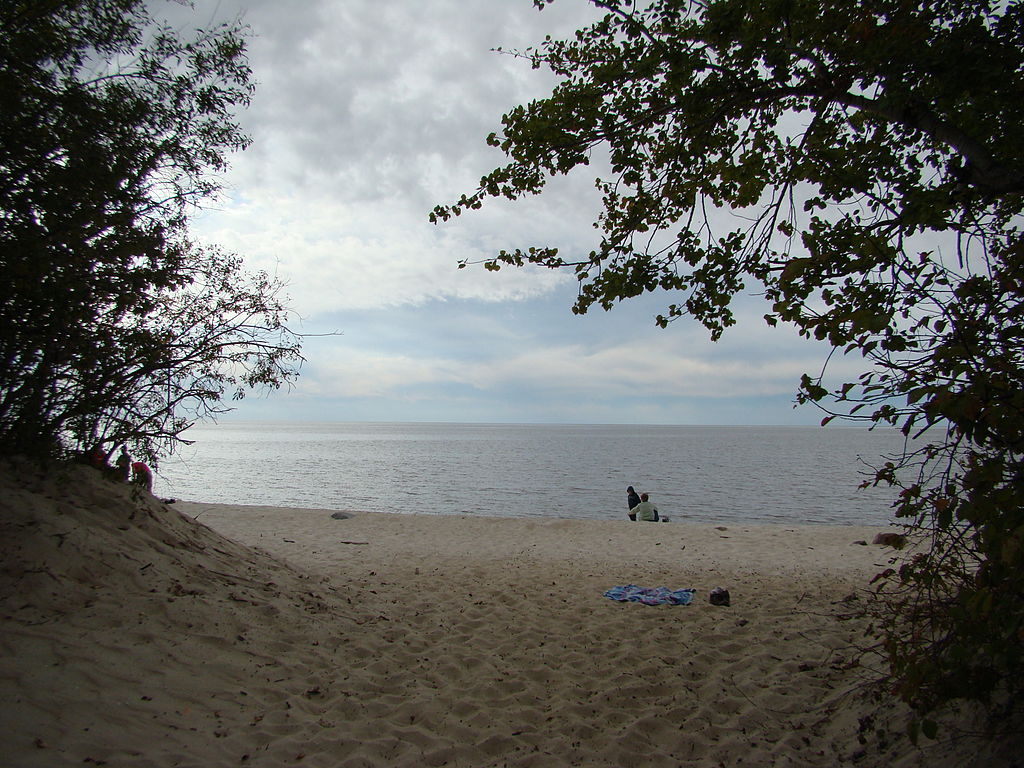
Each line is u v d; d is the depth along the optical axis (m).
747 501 24.89
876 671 3.95
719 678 4.51
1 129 4.08
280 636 4.80
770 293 3.25
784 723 3.80
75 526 4.88
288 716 3.67
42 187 4.25
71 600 4.22
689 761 3.41
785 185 3.62
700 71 3.60
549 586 7.58
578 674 4.65
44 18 4.29
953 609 2.55
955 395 2.22
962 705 3.10
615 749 3.52
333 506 22.48
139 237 4.82
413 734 3.62
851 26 3.08
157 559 5.18
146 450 5.44
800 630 5.57
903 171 3.61
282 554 9.67
